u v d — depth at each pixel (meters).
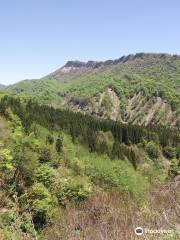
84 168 67.19
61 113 145.50
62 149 81.75
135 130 151.25
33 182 36.94
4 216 23.05
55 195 36.16
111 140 140.50
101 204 14.79
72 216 13.57
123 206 14.02
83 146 108.69
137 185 60.03
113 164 81.25
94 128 144.62
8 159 37.19
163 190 14.91
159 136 162.50
